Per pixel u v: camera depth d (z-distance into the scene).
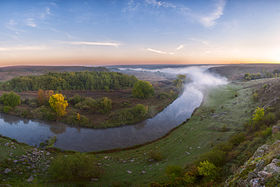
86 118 52.34
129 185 19.34
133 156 30.27
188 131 41.41
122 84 121.19
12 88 101.38
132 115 55.22
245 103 57.41
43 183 19.55
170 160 26.75
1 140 34.34
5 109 58.09
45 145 36.59
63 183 19.53
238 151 20.77
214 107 61.81
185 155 27.98
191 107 70.44
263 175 8.80
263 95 57.09
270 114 32.12
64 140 39.94
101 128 48.22
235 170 15.36
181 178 17.28
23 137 40.66
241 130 35.16
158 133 44.38
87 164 21.78
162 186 16.98
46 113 54.75
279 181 7.80
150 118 57.38
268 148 13.21
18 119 53.94
